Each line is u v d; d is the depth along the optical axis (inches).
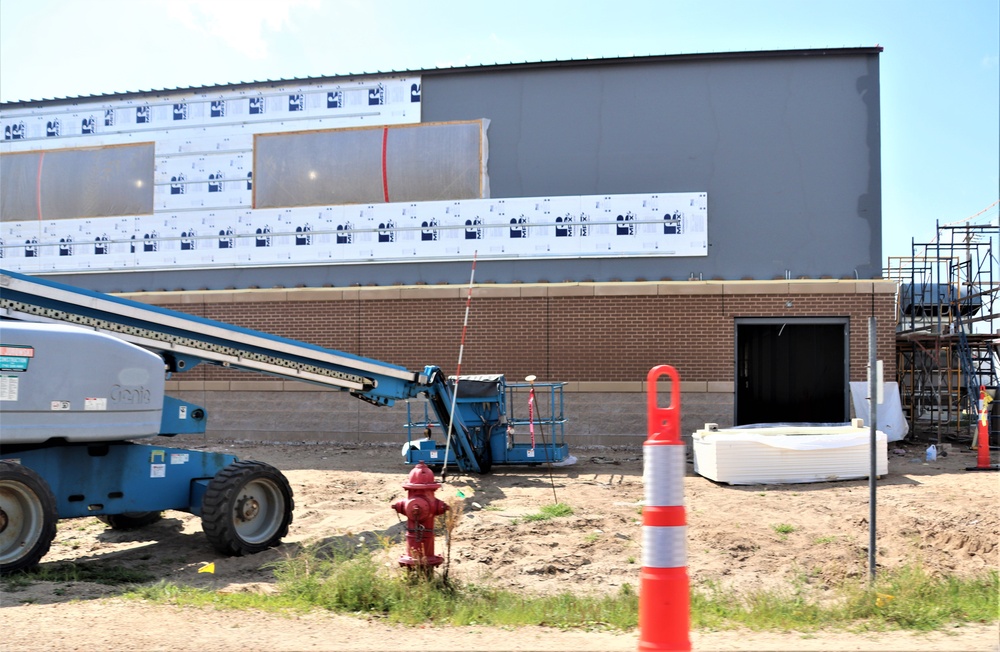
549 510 492.7
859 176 806.5
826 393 949.2
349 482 609.9
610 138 840.3
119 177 932.0
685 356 783.7
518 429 792.3
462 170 860.0
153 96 930.7
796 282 775.7
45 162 948.6
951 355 913.5
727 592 334.0
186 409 435.8
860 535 435.5
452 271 855.7
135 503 403.5
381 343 828.6
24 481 343.6
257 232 896.3
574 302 799.7
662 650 179.8
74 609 283.6
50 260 940.0
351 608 289.7
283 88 901.2
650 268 826.2
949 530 431.8
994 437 794.2
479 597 307.9
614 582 360.8
